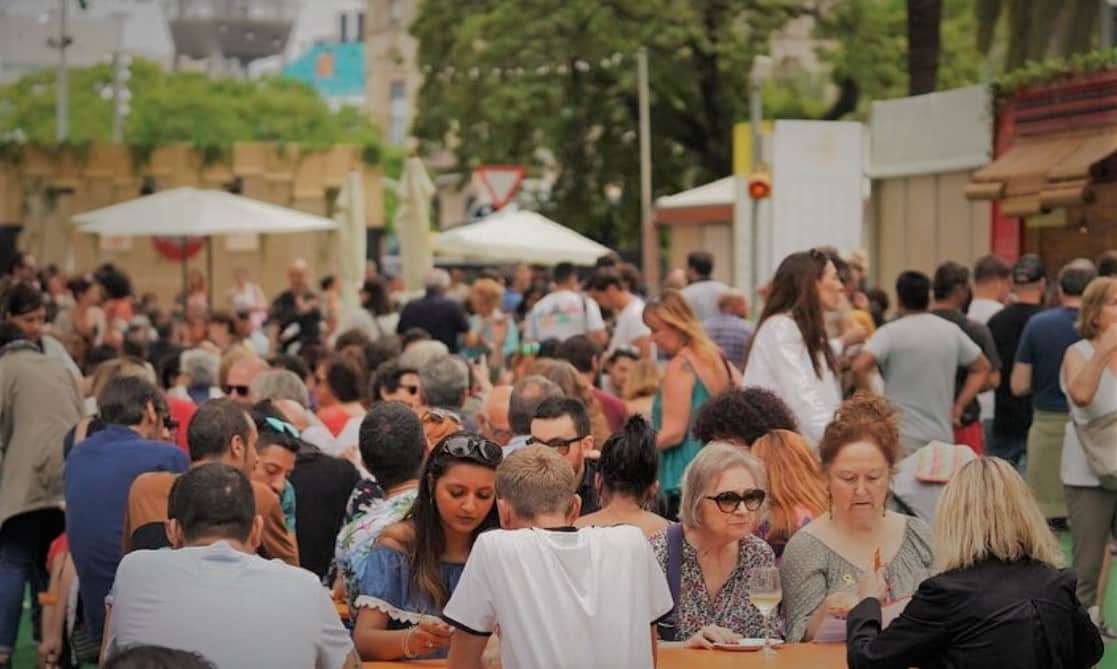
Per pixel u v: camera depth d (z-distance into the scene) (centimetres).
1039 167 2989
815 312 1717
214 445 1320
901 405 1916
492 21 7338
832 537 1194
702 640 1131
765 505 1227
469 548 1116
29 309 1895
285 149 7031
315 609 943
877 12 7212
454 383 1758
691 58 7188
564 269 2848
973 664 938
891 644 954
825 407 1708
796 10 7188
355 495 1328
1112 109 2872
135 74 12875
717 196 5181
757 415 1330
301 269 3641
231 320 3039
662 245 7831
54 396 1792
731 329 2436
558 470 982
